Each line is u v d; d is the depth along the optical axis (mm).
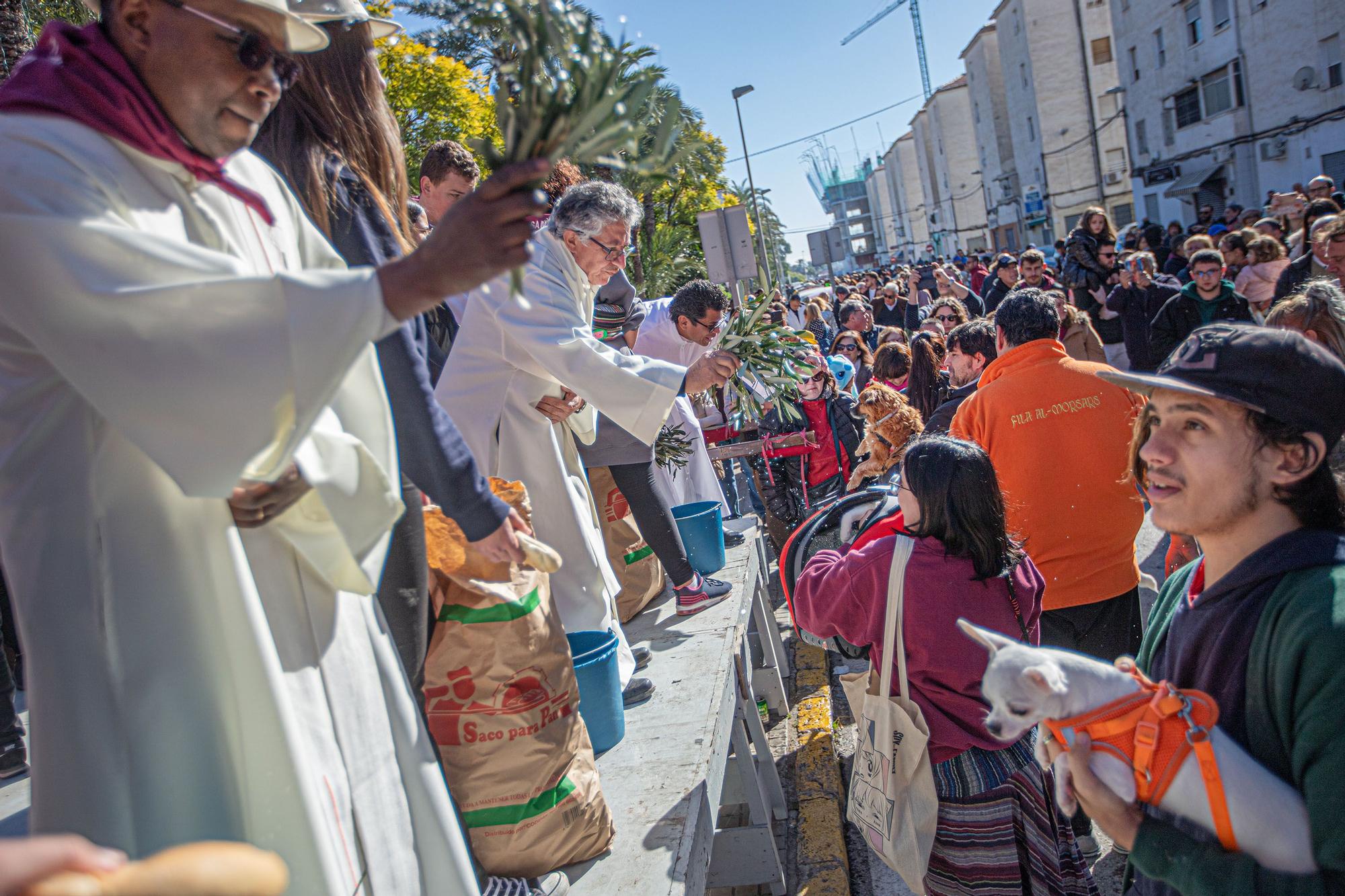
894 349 6660
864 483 4824
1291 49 26469
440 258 1229
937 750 2650
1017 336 3592
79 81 1388
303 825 1420
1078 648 3629
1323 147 26156
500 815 2215
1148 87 34969
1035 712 1615
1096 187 47000
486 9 1293
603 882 2246
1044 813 2607
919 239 100625
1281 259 7914
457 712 2197
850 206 162375
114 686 1329
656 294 22531
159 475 1385
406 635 2082
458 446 2027
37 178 1279
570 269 3326
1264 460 1524
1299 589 1440
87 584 1322
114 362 1245
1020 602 2689
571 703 2348
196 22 1396
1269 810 1413
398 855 1660
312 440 1528
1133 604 3600
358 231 2146
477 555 2211
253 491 1470
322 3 2174
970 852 2646
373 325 1253
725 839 3586
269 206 1718
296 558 1564
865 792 2736
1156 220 37031
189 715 1373
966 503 2559
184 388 1246
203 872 953
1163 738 1513
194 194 1516
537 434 3312
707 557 4426
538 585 2312
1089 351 7016
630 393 3121
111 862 948
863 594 2678
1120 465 3455
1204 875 1447
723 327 4762
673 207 27906
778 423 6289
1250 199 29875
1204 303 8047
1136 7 34312
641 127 1352
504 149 1234
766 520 6836
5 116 1337
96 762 1292
